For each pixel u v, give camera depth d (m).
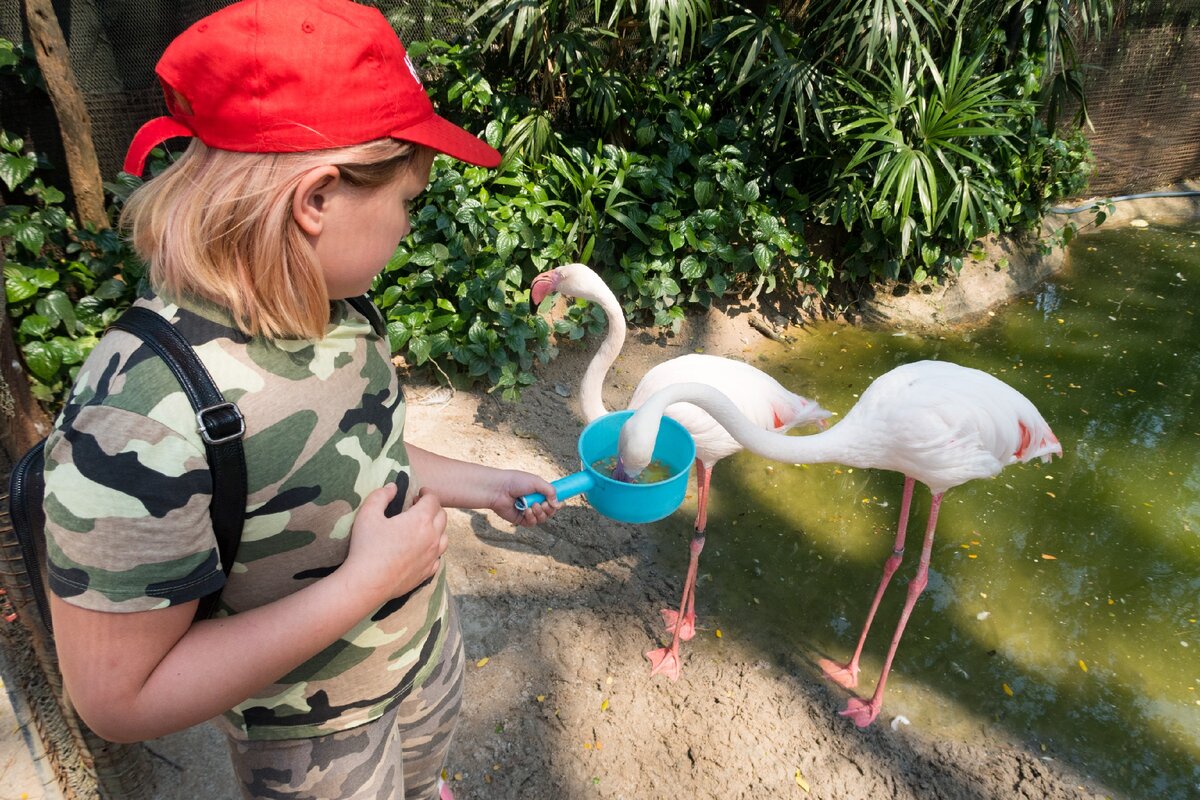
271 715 1.02
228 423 0.77
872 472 3.58
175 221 0.78
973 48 4.69
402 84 0.84
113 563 0.74
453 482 1.33
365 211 0.86
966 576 3.04
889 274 4.64
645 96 4.48
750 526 3.23
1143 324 4.79
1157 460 3.68
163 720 0.81
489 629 2.59
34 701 1.62
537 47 3.95
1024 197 5.20
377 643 1.05
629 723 2.37
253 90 0.75
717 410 2.13
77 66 3.32
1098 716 2.52
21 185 3.32
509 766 2.21
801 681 2.57
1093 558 3.14
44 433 2.75
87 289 3.31
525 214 3.85
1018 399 2.55
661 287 4.11
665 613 2.74
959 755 2.38
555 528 3.04
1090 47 5.65
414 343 3.50
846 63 4.11
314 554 0.93
